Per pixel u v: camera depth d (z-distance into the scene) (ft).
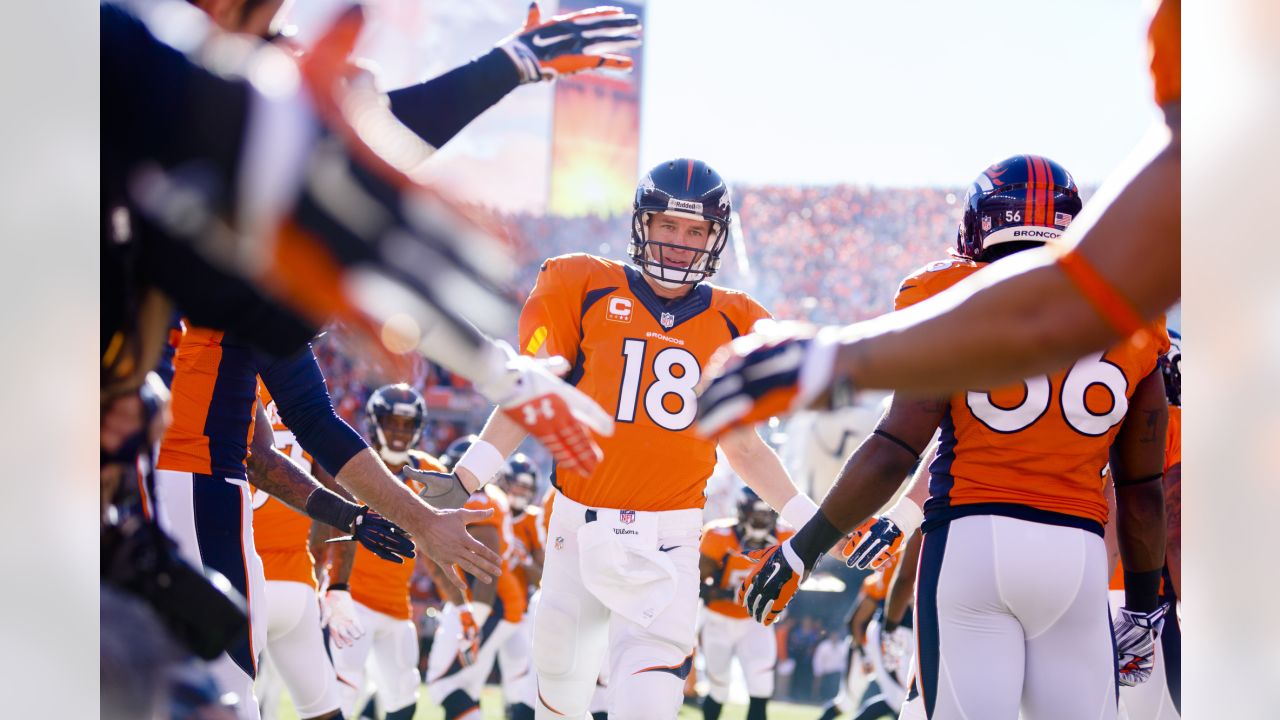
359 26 3.73
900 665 18.43
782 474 11.28
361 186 3.61
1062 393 8.27
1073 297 3.94
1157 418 8.80
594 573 10.46
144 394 5.31
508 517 22.63
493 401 4.58
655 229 10.91
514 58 5.88
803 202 69.00
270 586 12.82
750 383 4.08
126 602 5.20
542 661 10.93
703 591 22.58
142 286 4.48
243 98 3.65
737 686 31.99
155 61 3.83
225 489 8.80
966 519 8.40
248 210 3.61
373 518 9.63
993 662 8.21
